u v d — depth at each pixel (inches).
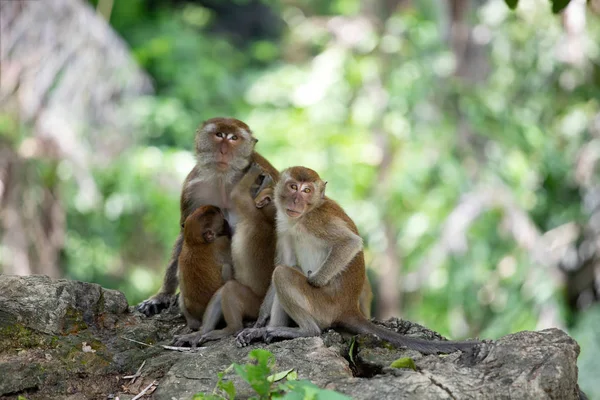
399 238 759.1
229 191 323.6
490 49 808.9
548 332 266.1
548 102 784.3
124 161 708.0
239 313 291.9
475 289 743.1
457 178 732.0
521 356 253.4
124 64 694.5
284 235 292.2
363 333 279.3
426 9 860.6
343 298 283.9
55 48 657.0
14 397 256.2
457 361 260.8
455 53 814.5
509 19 784.9
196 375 257.1
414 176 735.7
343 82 797.9
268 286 298.5
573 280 786.2
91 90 677.9
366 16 865.5
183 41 866.8
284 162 756.0
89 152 687.7
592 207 752.3
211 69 850.8
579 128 761.0
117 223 745.6
